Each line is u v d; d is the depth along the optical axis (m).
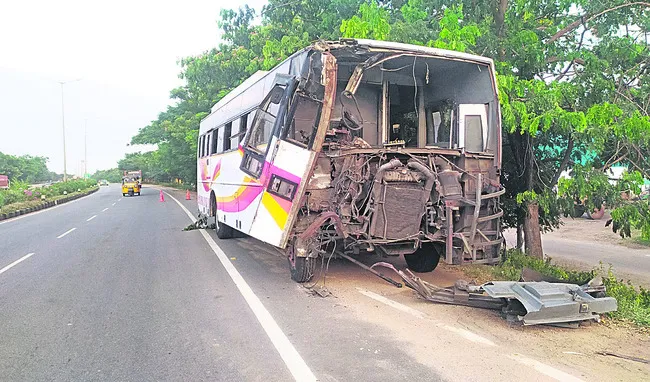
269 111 7.87
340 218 6.90
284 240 7.39
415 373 4.35
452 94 8.57
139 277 8.61
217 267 9.38
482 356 4.73
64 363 4.79
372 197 6.83
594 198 8.47
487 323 5.76
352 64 8.12
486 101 7.83
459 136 7.85
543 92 7.95
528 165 9.35
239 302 6.82
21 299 7.23
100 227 17.25
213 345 5.20
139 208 27.03
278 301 6.83
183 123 37.09
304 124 7.10
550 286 5.70
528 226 9.50
